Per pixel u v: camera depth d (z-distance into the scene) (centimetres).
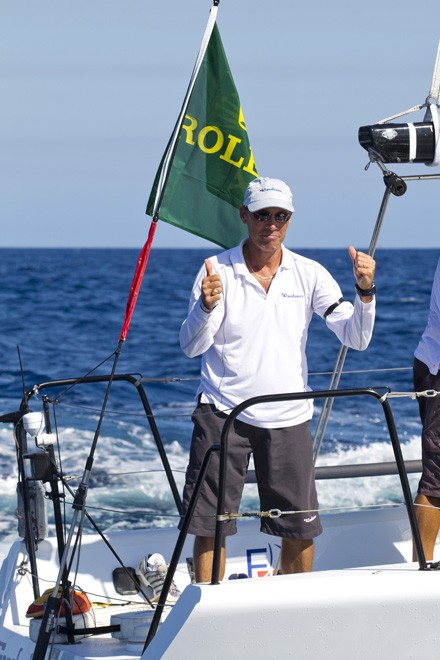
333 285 1112
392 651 887
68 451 3206
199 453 1092
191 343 1058
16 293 10975
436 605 884
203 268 1096
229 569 1268
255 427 1079
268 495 1093
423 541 1111
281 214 1063
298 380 1095
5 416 1202
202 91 1339
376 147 1119
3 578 1238
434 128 1123
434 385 1123
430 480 1111
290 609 859
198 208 1336
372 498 2620
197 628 852
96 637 1079
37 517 1228
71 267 18225
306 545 1095
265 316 1083
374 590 874
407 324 7869
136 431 3512
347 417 4009
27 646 1104
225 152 1340
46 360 6116
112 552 1188
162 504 2661
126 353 6481
